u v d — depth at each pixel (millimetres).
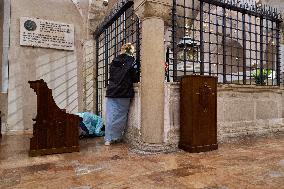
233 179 2740
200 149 4125
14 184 2604
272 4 10555
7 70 6602
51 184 2598
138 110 4547
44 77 7016
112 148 4465
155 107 4152
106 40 7164
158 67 4172
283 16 8930
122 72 4723
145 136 4180
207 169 3141
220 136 5043
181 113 4344
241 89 5398
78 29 7543
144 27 4184
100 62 8180
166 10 4188
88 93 8016
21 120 6691
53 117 4047
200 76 4168
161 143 4191
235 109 5309
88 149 4391
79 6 8047
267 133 5824
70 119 4172
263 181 2658
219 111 5059
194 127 4082
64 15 7348
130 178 2791
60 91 7227
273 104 6023
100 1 8273
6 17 6633
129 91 4734
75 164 3400
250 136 5484
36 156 3873
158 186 2529
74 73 7434
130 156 3850
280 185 2525
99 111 7812
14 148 4496
